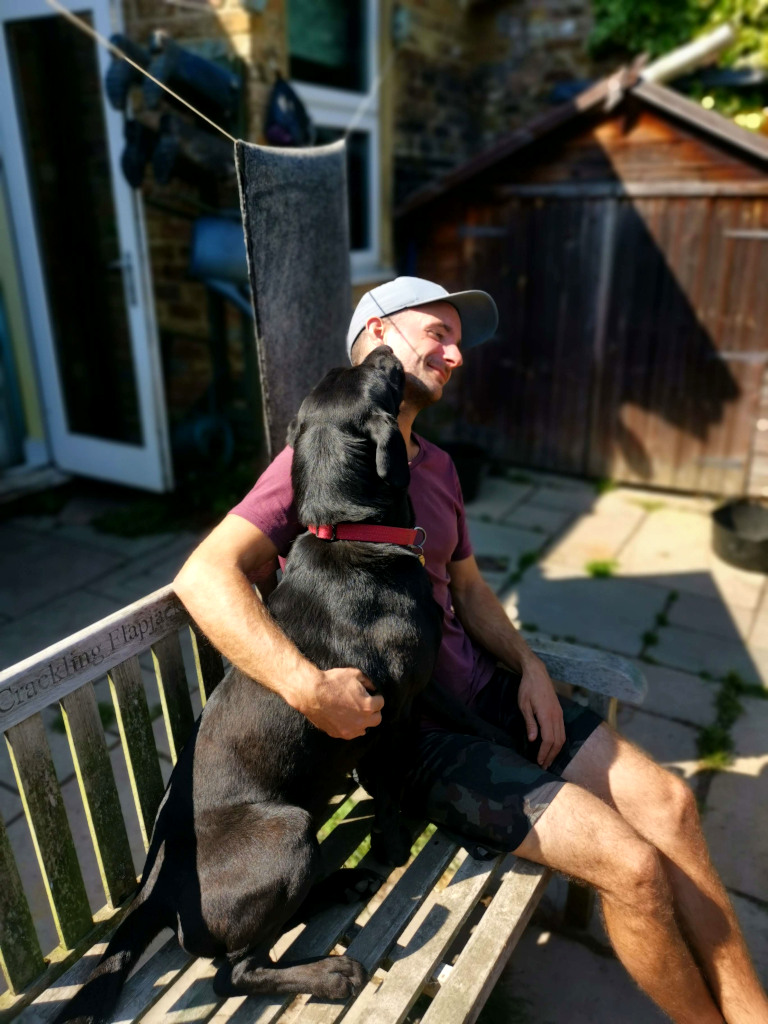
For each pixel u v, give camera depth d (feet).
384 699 4.75
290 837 4.34
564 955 6.45
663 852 5.11
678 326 15.55
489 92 21.22
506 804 4.94
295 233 6.51
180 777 4.81
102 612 11.59
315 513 4.81
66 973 4.46
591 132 15.20
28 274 15.03
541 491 17.01
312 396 4.99
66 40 13.62
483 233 16.88
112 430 16.08
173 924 4.47
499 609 6.29
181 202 14.46
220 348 15.12
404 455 4.69
